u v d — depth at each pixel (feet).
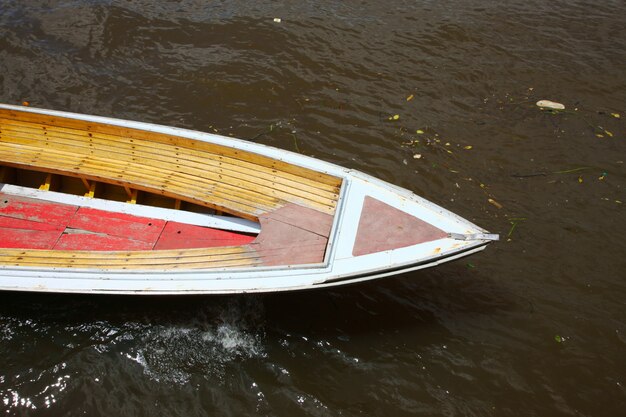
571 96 31.01
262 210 19.20
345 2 38.32
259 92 30.37
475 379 18.17
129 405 17.10
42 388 17.31
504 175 25.85
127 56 32.27
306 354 18.74
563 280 21.20
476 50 34.35
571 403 17.52
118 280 17.15
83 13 35.01
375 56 33.32
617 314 20.04
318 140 27.53
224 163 20.79
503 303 20.47
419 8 38.11
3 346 18.30
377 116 29.07
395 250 17.47
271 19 35.91
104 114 28.40
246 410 17.19
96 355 18.28
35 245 19.03
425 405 17.46
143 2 36.60
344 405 17.40
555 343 19.19
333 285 16.94
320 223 18.76
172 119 28.45
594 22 37.68
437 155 26.81
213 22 35.35
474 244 17.31
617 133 28.43
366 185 19.33
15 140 21.61
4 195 20.75
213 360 18.42
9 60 31.12
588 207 24.22
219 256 18.03
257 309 19.94
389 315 20.08
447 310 20.29
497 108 30.01
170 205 21.67
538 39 35.65
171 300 19.42
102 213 20.38
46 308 19.43
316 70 32.01
